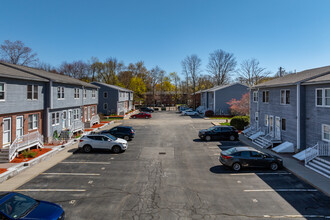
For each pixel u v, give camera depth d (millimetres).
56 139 21844
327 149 14789
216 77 68375
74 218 8211
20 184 11422
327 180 11883
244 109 39062
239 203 9484
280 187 11250
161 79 88500
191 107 70688
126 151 18781
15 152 15430
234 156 13867
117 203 9406
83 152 18438
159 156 17188
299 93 17516
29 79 18031
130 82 74875
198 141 23016
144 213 8594
